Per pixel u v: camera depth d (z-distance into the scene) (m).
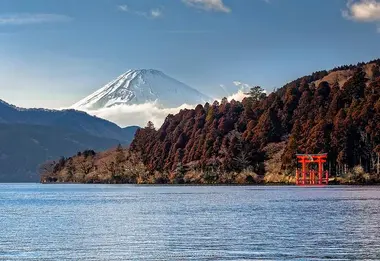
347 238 71.44
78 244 68.75
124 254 62.00
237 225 86.94
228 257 59.88
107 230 82.12
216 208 122.56
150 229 82.94
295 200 146.88
